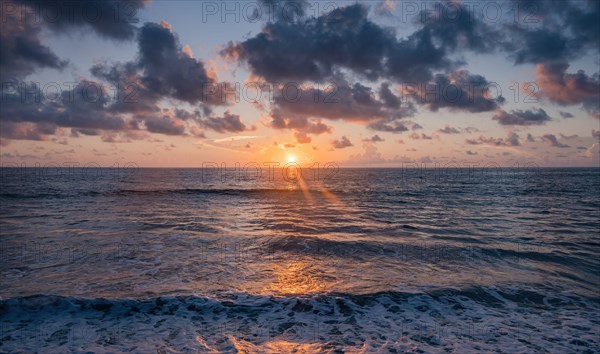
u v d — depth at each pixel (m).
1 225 14.76
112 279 7.94
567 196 32.31
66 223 15.33
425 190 40.47
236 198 29.30
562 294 7.35
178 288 7.41
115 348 4.93
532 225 16.14
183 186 44.25
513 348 5.07
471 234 13.80
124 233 13.22
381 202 26.80
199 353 4.82
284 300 6.74
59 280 7.81
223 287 7.54
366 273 8.71
